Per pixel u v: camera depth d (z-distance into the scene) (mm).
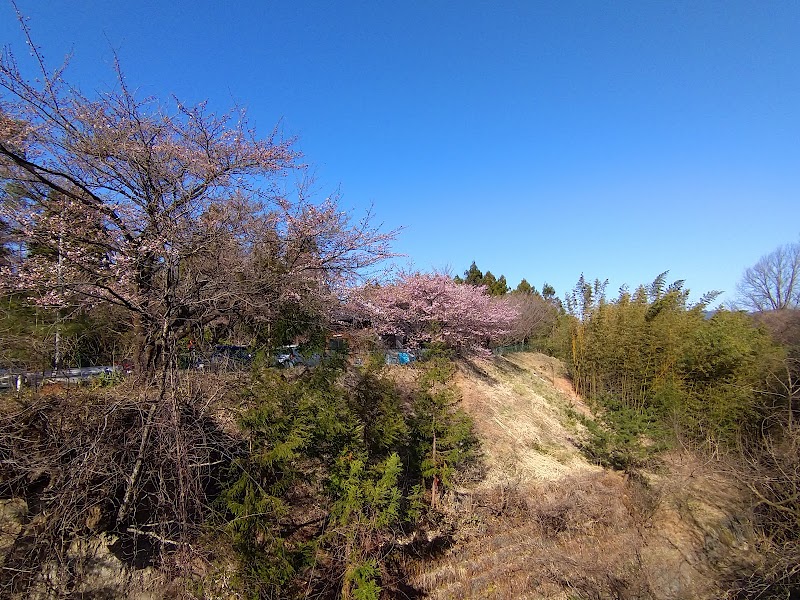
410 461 9695
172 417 5457
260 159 8586
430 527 9297
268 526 5723
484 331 21703
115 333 7879
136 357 7379
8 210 6582
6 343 6188
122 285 6980
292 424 5957
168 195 7547
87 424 5262
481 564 8711
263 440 5859
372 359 8242
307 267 9250
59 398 5586
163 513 5438
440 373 10312
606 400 14797
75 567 5129
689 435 14289
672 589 8859
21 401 5488
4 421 5234
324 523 7141
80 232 7043
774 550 8711
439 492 10391
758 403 13320
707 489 11523
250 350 6859
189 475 5273
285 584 6266
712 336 15586
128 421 5883
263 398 5863
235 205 8266
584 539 10047
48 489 5172
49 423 5262
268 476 6074
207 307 6863
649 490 11742
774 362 13648
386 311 14828
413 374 13445
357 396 7727
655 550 9945
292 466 6328
